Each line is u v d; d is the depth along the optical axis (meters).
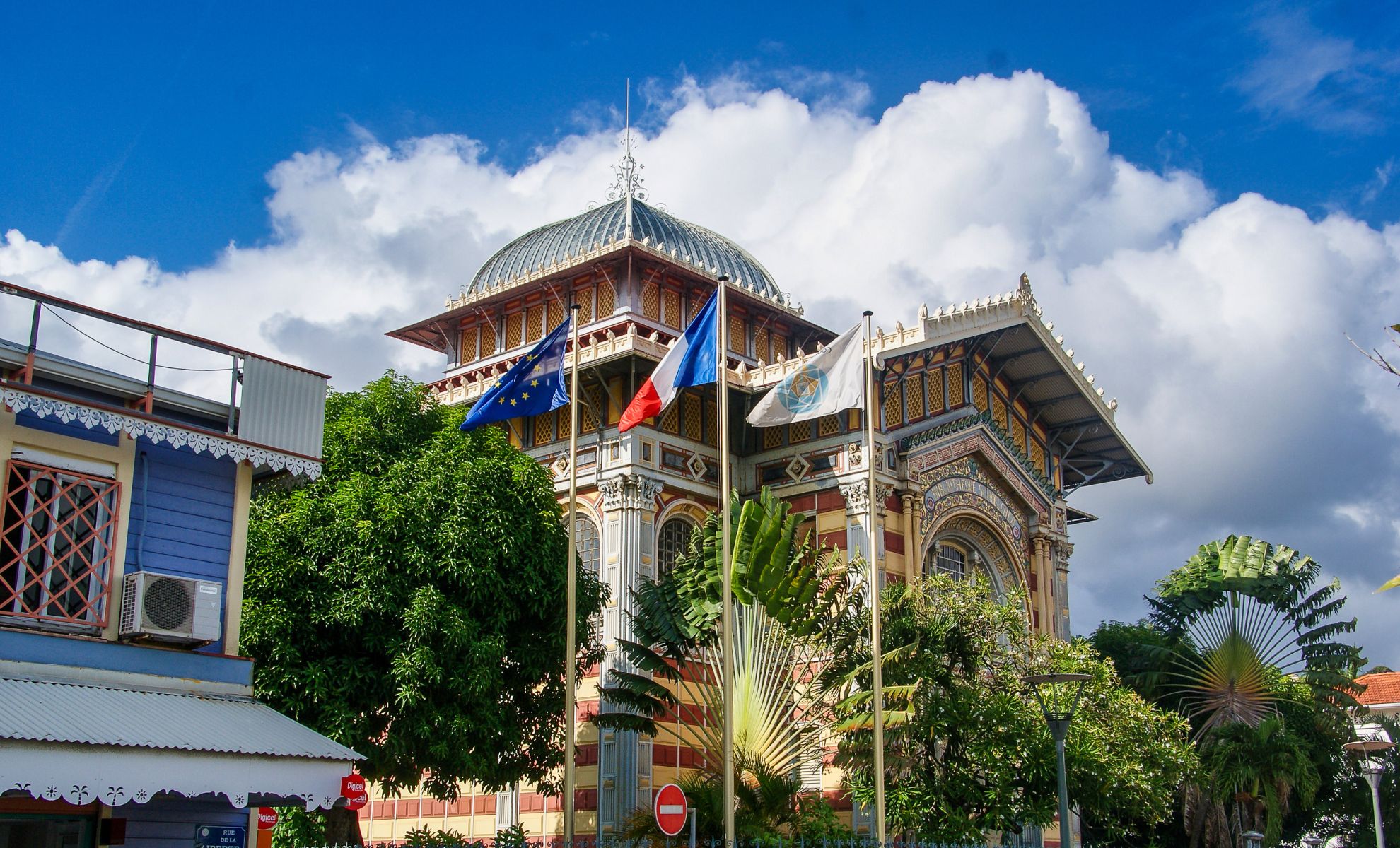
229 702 21.22
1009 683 34.97
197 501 22.03
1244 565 51.53
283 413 22.72
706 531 33.72
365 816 43.50
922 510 42.03
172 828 21.17
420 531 28.31
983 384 47.16
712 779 32.78
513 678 30.47
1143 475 52.16
